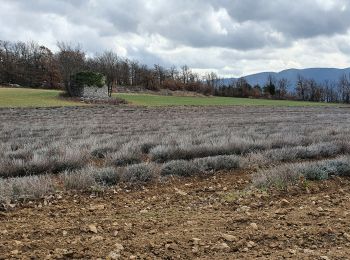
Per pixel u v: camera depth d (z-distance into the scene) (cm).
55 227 590
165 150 1334
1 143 1852
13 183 820
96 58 10575
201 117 4734
